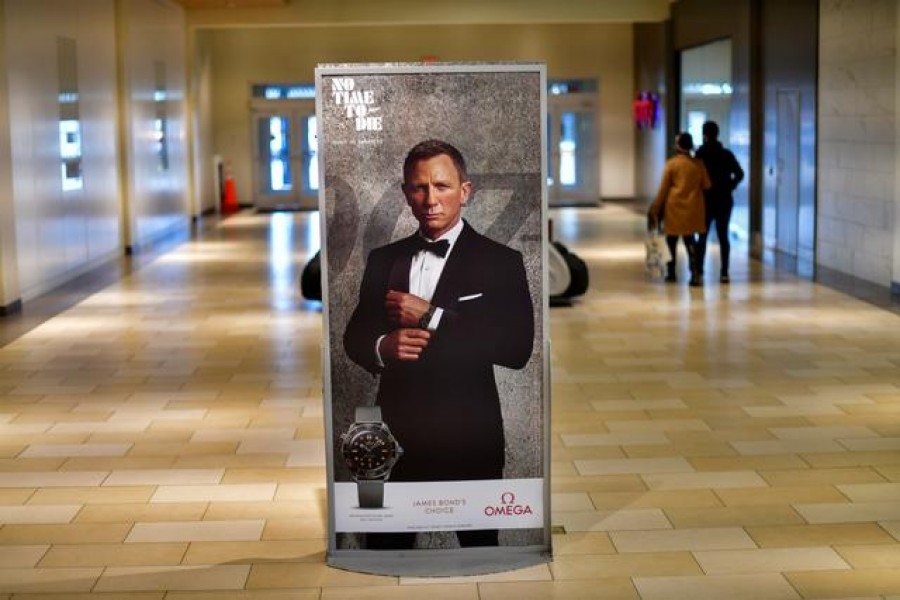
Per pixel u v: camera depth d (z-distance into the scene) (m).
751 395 7.97
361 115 4.79
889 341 9.77
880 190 12.71
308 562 5.08
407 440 4.98
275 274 14.56
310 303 12.27
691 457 6.55
